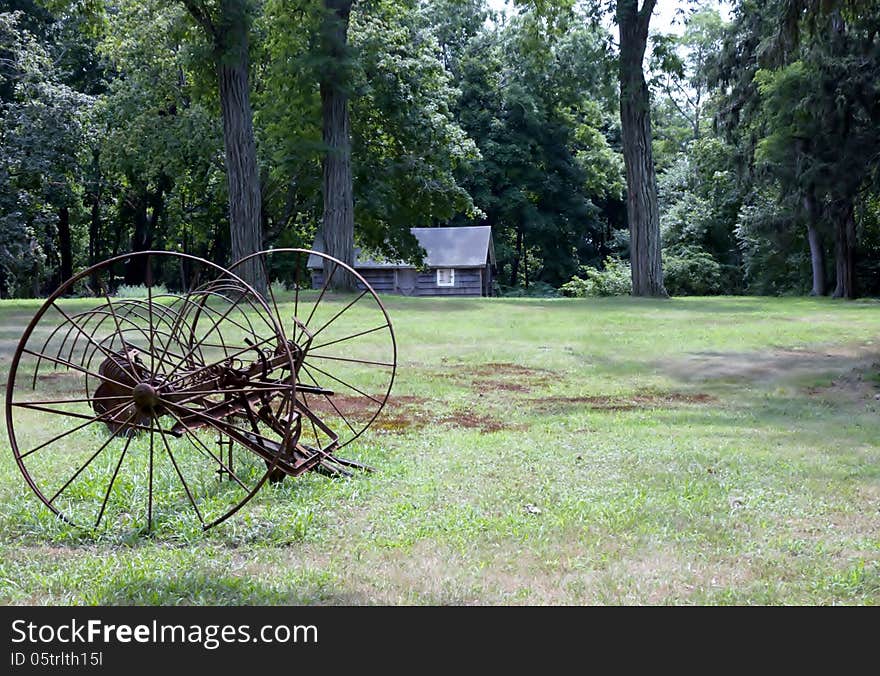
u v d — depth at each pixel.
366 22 35.03
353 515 6.66
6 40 36.12
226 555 5.75
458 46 59.50
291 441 7.18
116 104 38.91
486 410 12.01
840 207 37.31
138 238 49.75
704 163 50.66
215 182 39.28
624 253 62.50
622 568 5.48
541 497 7.16
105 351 6.84
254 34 31.59
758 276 47.06
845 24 33.62
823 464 8.48
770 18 35.50
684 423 11.01
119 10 39.34
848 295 37.88
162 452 8.44
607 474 8.05
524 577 5.34
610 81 36.19
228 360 7.19
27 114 34.69
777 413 11.80
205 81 29.47
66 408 11.02
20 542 6.07
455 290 52.28
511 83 57.03
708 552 5.82
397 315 24.92
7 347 16.73
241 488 7.21
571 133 59.81
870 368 15.61
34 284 44.56
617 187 61.84
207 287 9.06
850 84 33.38
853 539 6.12
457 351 18.19
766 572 5.45
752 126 40.00
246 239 28.19
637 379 15.15
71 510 6.65
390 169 35.75
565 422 11.05
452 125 37.09
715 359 17.44
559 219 61.47
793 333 21.48
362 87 32.94
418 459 8.65
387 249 38.38
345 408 11.75
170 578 5.32
